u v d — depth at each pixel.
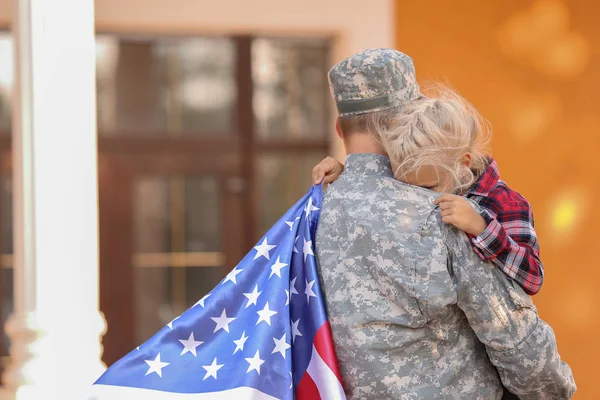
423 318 2.90
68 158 5.50
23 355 5.37
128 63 9.88
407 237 2.91
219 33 9.54
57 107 5.50
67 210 5.49
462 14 9.08
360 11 9.16
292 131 10.03
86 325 5.48
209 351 3.14
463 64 9.08
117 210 9.98
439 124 2.97
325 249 3.13
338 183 3.18
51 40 5.53
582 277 9.30
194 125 10.01
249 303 3.19
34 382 5.28
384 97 3.10
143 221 10.05
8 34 9.64
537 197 9.23
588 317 9.30
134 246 10.04
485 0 9.11
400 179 3.04
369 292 2.97
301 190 10.09
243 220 10.07
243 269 3.22
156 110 9.96
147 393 3.08
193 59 9.95
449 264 2.88
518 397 3.03
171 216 10.07
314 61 9.98
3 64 9.77
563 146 9.26
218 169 10.04
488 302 2.83
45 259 5.45
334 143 9.85
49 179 5.48
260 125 10.02
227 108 10.01
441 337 2.93
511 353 2.84
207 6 9.16
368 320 2.95
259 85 9.96
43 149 5.48
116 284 9.99
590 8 9.29
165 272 10.09
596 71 9.30
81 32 5.58
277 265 3.20
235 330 3.17
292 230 3.27
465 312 2.88
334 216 3.12
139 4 9.08
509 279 2.88
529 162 9.20
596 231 9.30
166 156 9.98
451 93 3.22
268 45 9.91
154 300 10.08
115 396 3.06
